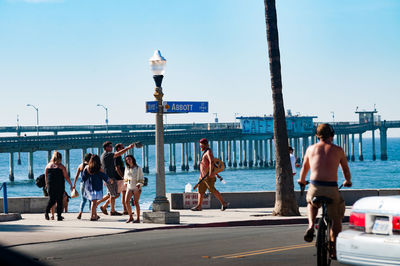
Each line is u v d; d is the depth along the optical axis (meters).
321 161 11.95
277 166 24.17
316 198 11.77
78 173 23.27
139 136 143.75
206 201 27.30
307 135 179.88
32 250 15.04
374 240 10.49
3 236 17.22
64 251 14.90
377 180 109.81
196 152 164.75
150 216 21.00
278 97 24.56
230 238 17.42
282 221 22.39
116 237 17.73
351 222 11.05
